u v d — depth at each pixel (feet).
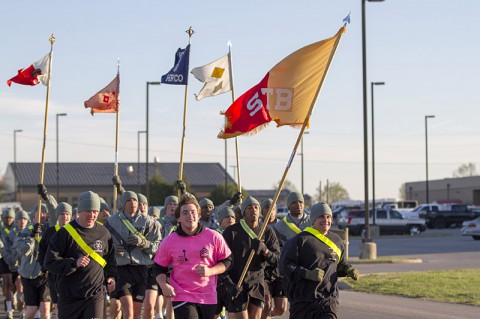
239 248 36.65
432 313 49.57
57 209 41.50
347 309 52.21
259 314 37.01
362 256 97.81
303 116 36.17
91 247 32.40
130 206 42.27
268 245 37.42
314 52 35.76
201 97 51.49
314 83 36.14
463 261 96.17
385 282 66.95
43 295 44.93
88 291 32.22
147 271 42.04
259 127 36.45
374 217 166.81
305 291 29.91
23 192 298.76
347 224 179.22
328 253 30.35
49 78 47.78
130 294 41.81
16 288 55.98
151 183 219.82
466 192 317.01
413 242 143.33
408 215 209.97
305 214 41.50
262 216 44.52
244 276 35.47
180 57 51.85
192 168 318.04
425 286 63.52
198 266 28.45
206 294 29.01
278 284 39.55
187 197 29.22
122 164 311.68
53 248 32.12
